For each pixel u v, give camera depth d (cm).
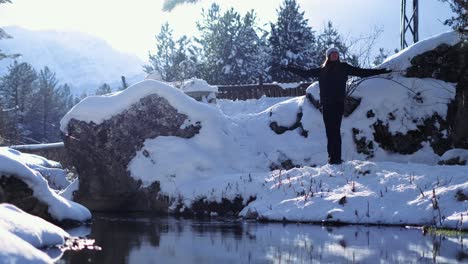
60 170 1884
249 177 1141
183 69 4788
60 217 898
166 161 1284
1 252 413
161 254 558
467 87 1341
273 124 1447
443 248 602
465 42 1312
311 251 581
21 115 6856
